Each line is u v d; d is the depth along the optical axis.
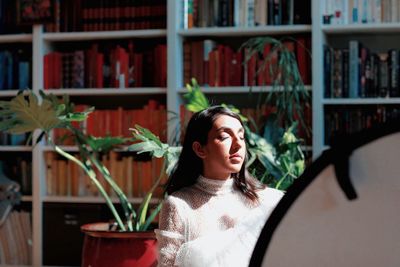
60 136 4.12
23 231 4.14
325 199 0.50
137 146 2.80
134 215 3.00
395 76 3.71
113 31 4.01
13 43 4.42
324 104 3.91
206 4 3.89
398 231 0.49
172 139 3.80
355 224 0.49
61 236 4.06
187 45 3.95
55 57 4.11
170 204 1.92
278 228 0.51
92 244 2.85
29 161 4.18
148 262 2.80
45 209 4.09
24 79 4.18
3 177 4.08
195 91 3.22
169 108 3.88
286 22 3.82
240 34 3.94
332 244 0.50
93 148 3.11
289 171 3.00
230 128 1.93
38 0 4.11
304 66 3.80
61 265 4.06
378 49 4.03
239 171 2.00
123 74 4.02
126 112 4.02
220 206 1.93
